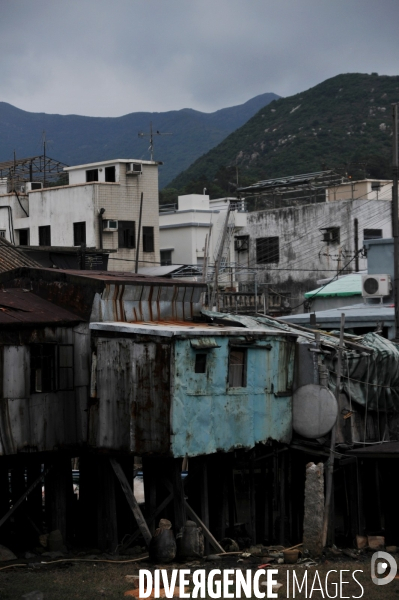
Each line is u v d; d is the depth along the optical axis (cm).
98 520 2022
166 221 5450
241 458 2178
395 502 2236
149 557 1873
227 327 2200
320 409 2183
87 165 4812
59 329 1986
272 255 5581
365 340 2483
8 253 3192
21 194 4994
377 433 2409
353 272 4678
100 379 1972
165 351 1895
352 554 2012
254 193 6106
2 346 1853
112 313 2075
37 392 1927
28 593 1572
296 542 2258
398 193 2677
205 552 1972
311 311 3841
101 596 1581
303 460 2305
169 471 1980
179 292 2286
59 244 4709
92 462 2159
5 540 2081
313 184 5931
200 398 1966
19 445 1875
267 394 2156
